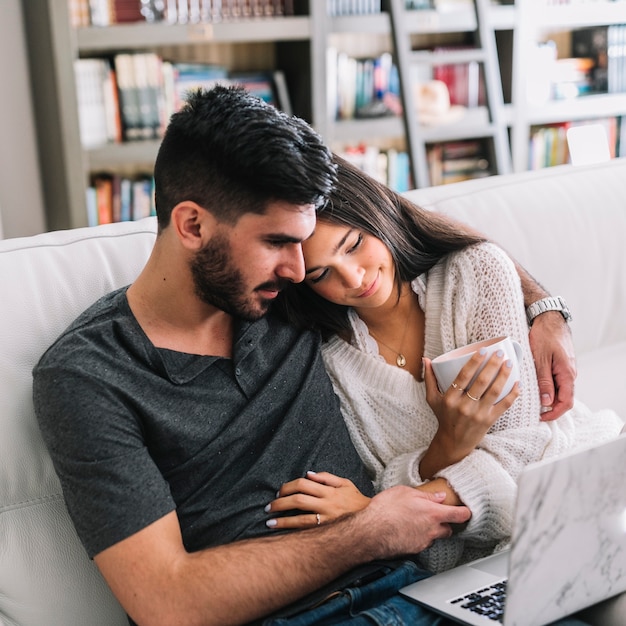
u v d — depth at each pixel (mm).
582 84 4148
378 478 1484
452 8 3682
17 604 1305
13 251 1398
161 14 3135
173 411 1267
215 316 1321
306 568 1200
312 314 1515
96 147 3090
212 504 1297
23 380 1325
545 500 1017
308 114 3445
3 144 3102
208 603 1147
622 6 4039
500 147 3814
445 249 1541
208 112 1196
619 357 1991
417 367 1547
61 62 2910
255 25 3201
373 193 1461
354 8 3477
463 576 1295
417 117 3586
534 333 1532
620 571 1164
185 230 1224
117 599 1235
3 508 1306
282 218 1198
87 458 1176
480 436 1394
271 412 1357
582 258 1938
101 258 1451
